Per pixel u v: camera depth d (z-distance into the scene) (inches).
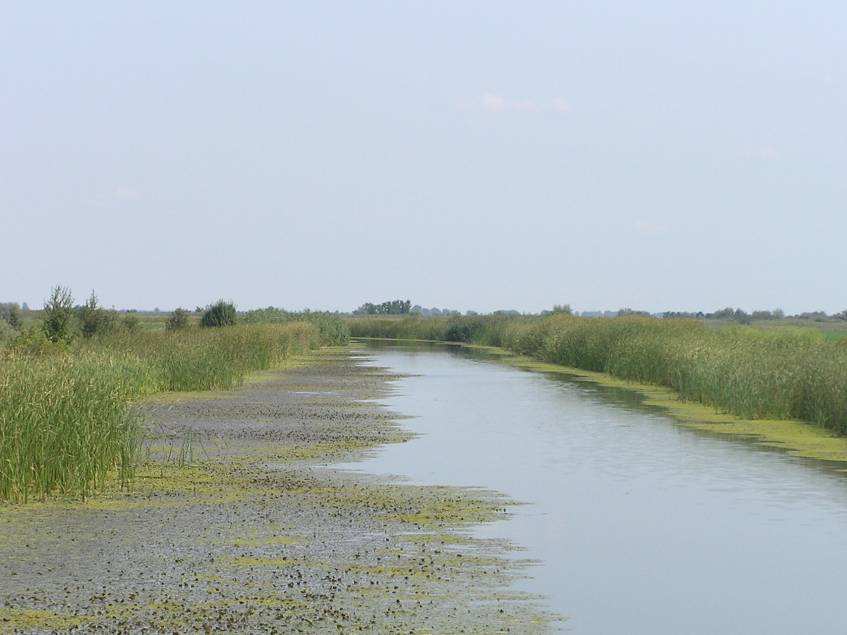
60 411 761.6
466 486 780.0
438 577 521.0
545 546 590.9
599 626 448.8
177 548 574.9
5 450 717.9
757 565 553.6
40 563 541.3
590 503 716.7
